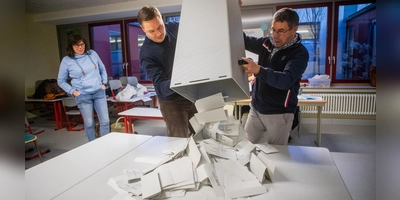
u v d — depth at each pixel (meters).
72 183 0.93
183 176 0.86
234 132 1.09
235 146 1.09
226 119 1.05
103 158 1.16
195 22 0.99
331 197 0.79
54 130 4.25
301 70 1.29
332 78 4.34
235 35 1.03
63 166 1.08
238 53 1.04
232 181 0.85
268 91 1.50
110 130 3.34
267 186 0.86
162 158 1.14
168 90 1.38
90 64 2.82
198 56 0.95
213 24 0.95
